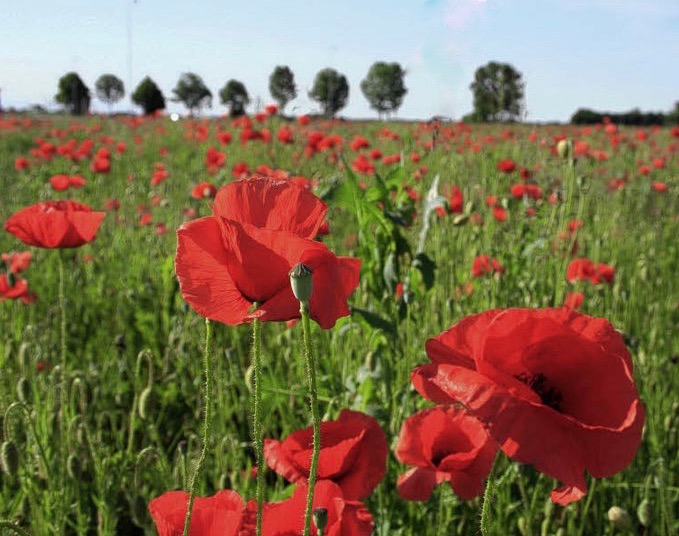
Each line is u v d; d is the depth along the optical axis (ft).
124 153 47.96
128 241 24.90
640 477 11.02
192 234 4.30
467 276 14.79
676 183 34.71
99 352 16.80
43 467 9.59
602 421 4.42
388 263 10.71
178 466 9.65
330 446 6.50
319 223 4.69
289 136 25.82
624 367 4.38
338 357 12.35
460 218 14.43
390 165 23.59
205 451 4.55
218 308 4.37
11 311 16.96
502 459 9.40
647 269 17.83
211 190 18.78
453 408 7.20
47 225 9.49
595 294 15.98
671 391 13.01
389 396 10.25
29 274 20.66
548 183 18.86
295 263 4.26
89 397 14.05
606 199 26.89
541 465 4.07
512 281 14.49
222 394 12.91
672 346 15.57
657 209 26.99
